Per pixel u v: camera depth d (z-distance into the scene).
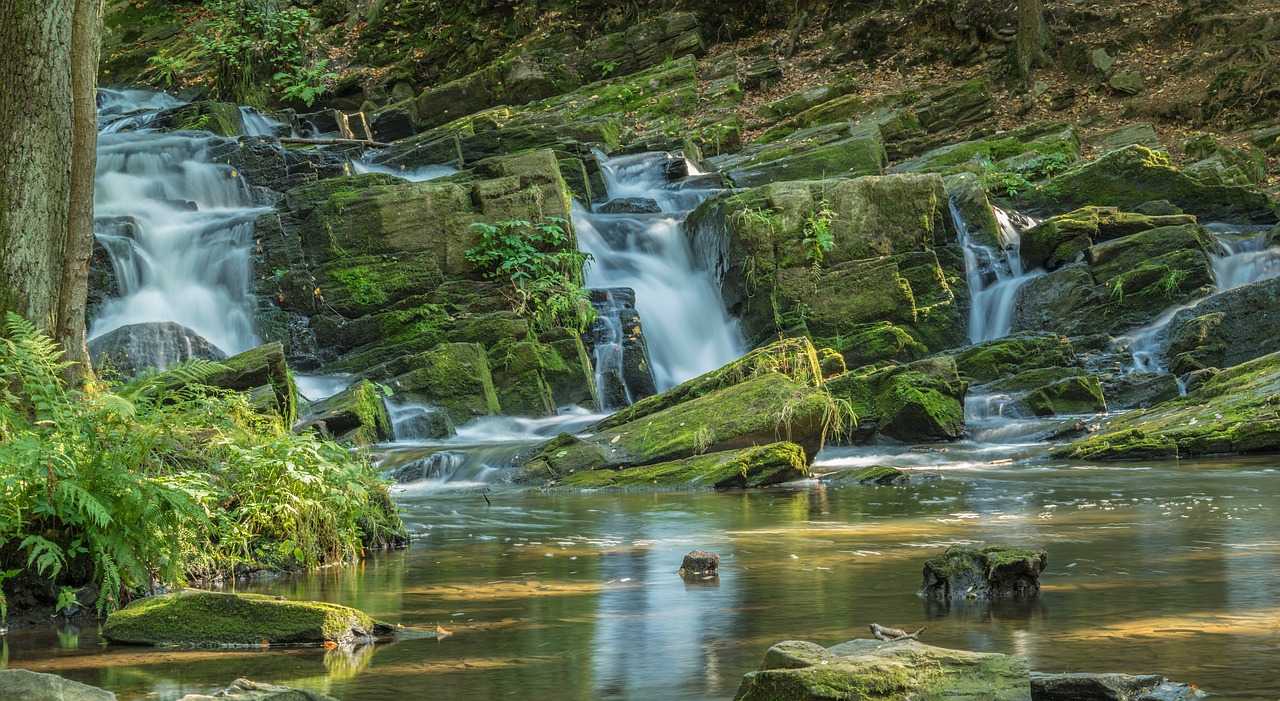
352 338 18.97
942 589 5.71
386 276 19.23
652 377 19.36
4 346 6.51
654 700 3.91
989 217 21.69
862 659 3.68
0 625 5.55
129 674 4.47
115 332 15.34
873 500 10.27
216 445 7.43
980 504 9.78
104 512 5.64
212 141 23.31
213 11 32.94
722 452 12.45
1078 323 19.62
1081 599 5.51
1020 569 5.73
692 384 14.45
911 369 15.95
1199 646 4.46
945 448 14.85
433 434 16.12
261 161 23.22
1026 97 29.50
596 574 6.66
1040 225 21.38
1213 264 20.30
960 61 31.20
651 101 30.34
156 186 22.09
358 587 6.37
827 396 13.12
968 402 16.92
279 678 4.32
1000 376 18.02
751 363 14.41
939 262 20.56
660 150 26.98
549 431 16.77
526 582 6.42
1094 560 6.67
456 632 5.11
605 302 19.88
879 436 15.62
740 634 4.92
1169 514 8.83
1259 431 13.65
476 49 34.19
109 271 18.67
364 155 25.78
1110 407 16.91
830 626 5.04
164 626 5.13
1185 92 28.48
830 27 33.62
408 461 13.39
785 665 3.71
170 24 35.56
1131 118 28.50
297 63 32.47
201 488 6.78
